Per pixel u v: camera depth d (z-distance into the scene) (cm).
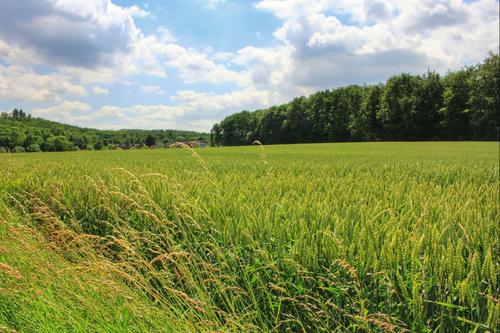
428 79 9381
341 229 367
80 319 356
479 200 495
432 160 1906
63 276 407
